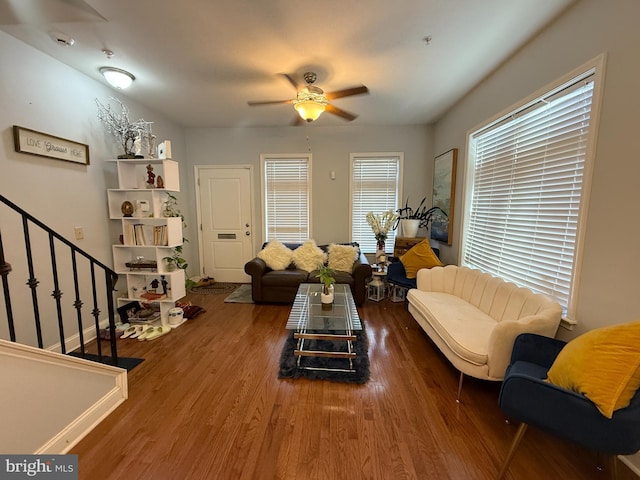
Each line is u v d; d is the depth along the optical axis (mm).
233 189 4633
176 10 1783
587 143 1644
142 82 2836
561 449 1511
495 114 2617
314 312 2527
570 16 1769
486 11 1812
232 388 2002
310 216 4621
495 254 2723
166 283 3086
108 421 1685
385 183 4539
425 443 1538
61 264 2494
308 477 1342
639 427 1061
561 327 1837
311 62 2445
